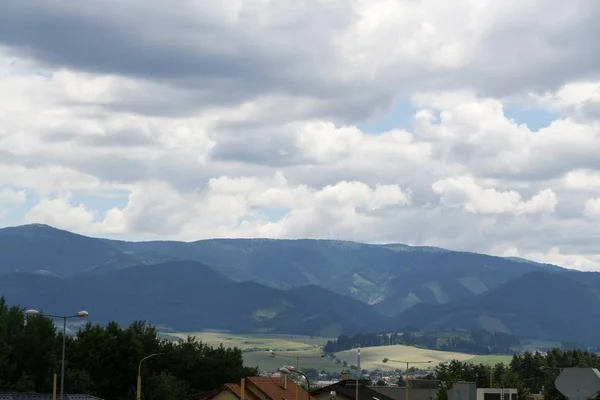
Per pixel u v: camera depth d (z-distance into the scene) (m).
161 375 160.75
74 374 149.75
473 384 85.44
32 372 148.00
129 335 162.00
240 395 132.25
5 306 167.50
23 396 109.19
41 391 146.75
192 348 179.88
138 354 160.88
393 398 172.75
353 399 148.62
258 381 142.12
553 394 115.62
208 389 176.25
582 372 42.41
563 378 42.78
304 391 147.25
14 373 145.88
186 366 174.38
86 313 97.94
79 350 160.00
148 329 179.00
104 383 157.25
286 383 144.00
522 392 157.62
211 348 185.62
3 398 107.12
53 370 148.12
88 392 150.38
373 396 154.25
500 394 96.56
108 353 159.00
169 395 156.12
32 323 156.25
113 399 159.38
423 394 185.50
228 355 180.88
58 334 163.00
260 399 135.88
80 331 165.12
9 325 156.12
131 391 154.62
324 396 150.62
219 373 177.50
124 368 159.50
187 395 161.25
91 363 157.75
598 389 41.88
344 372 175.88
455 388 85.69
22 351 147.88
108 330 164.62
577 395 42.34
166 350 175.38
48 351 149.88
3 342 143.25
